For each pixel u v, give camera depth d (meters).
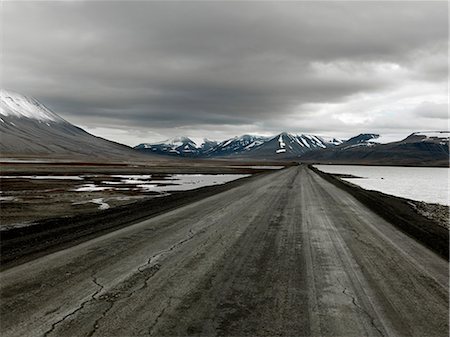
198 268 7.16
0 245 8.89
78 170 73.88
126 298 5.55
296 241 9.74
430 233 11.16
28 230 10.93
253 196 22.19
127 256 7.96
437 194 35.62
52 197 23.91
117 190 30.12
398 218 14.24
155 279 6.45
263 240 9.81
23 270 6.83
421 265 7.60
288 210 15.99
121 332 4.49
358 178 69.19
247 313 5.10
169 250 8.55
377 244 9.56
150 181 43.53
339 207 17.42
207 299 5.57
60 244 9.04
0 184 35.00
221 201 19.31
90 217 13.61
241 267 7.28
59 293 5.71
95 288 5.96
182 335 4.45
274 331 4.59
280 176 50.31
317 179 43.59
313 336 4.48
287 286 6.21
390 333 4.59
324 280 6.55
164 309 5.18
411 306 5.42
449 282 6.54
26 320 4.78
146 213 14.72
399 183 55.75
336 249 8.92
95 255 8.01
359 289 6.10
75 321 4.76
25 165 98.56
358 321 4.90
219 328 4.64
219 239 9.84
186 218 13.45
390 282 6.48
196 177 53.91
